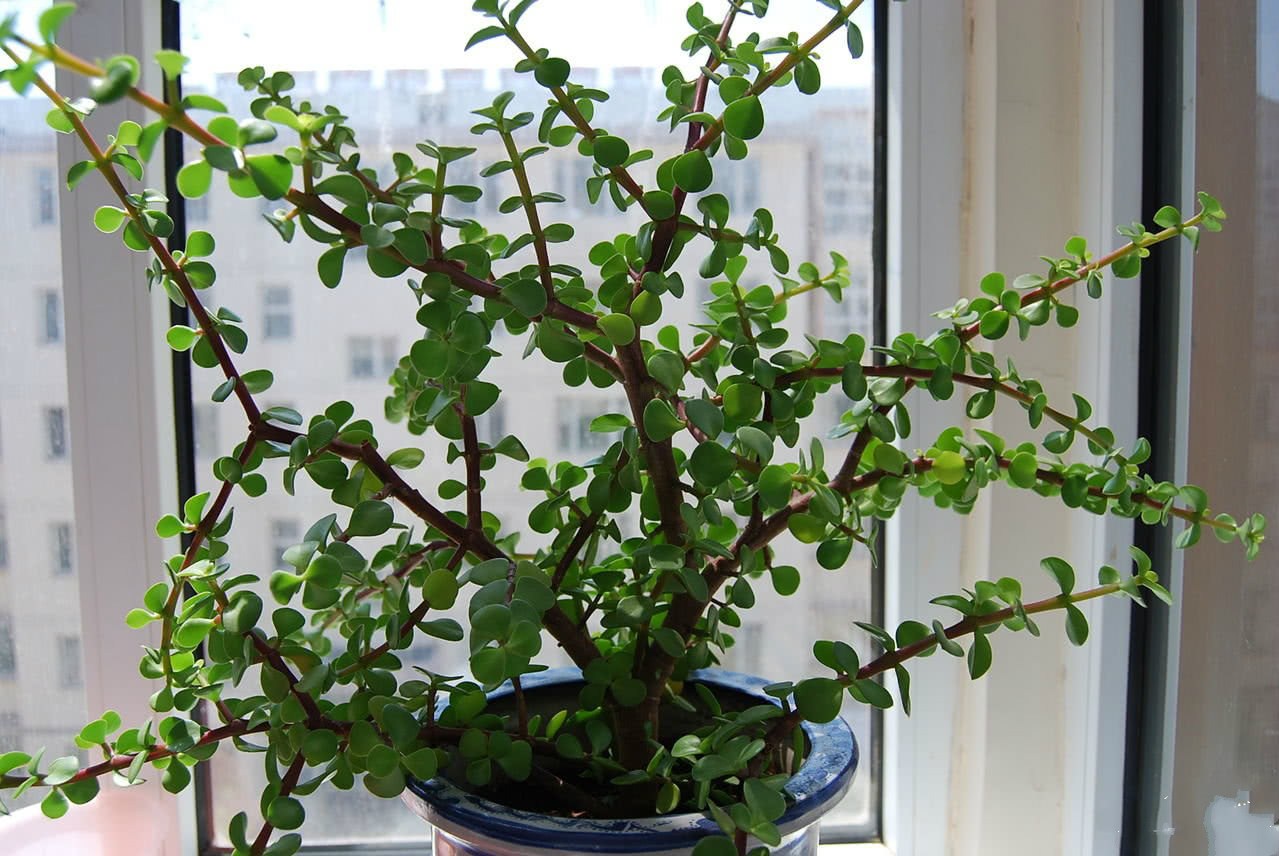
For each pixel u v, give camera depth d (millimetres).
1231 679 40344
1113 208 42031
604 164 34094
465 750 35156
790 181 45375
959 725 45750
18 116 42875
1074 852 44156
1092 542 43094
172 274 34625
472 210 44812
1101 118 42344
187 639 35188
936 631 34312
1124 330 42219
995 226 43531
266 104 35938
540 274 34781
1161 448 42281
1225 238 40219
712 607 37344
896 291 44688
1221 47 40156
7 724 44562
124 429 42906
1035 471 35812
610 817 36250
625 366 35125
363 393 45375
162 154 43562
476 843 34188
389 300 45156
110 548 43094
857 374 34844
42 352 43719
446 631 35094
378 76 44281
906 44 43938
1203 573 41125
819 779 34844
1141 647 42969
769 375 34688
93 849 43031
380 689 35062
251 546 45500
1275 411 38969
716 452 33844
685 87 36188
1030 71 43344
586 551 37875
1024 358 43938
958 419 44312
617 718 36719
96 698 43500
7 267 43406
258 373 35812
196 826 45219
